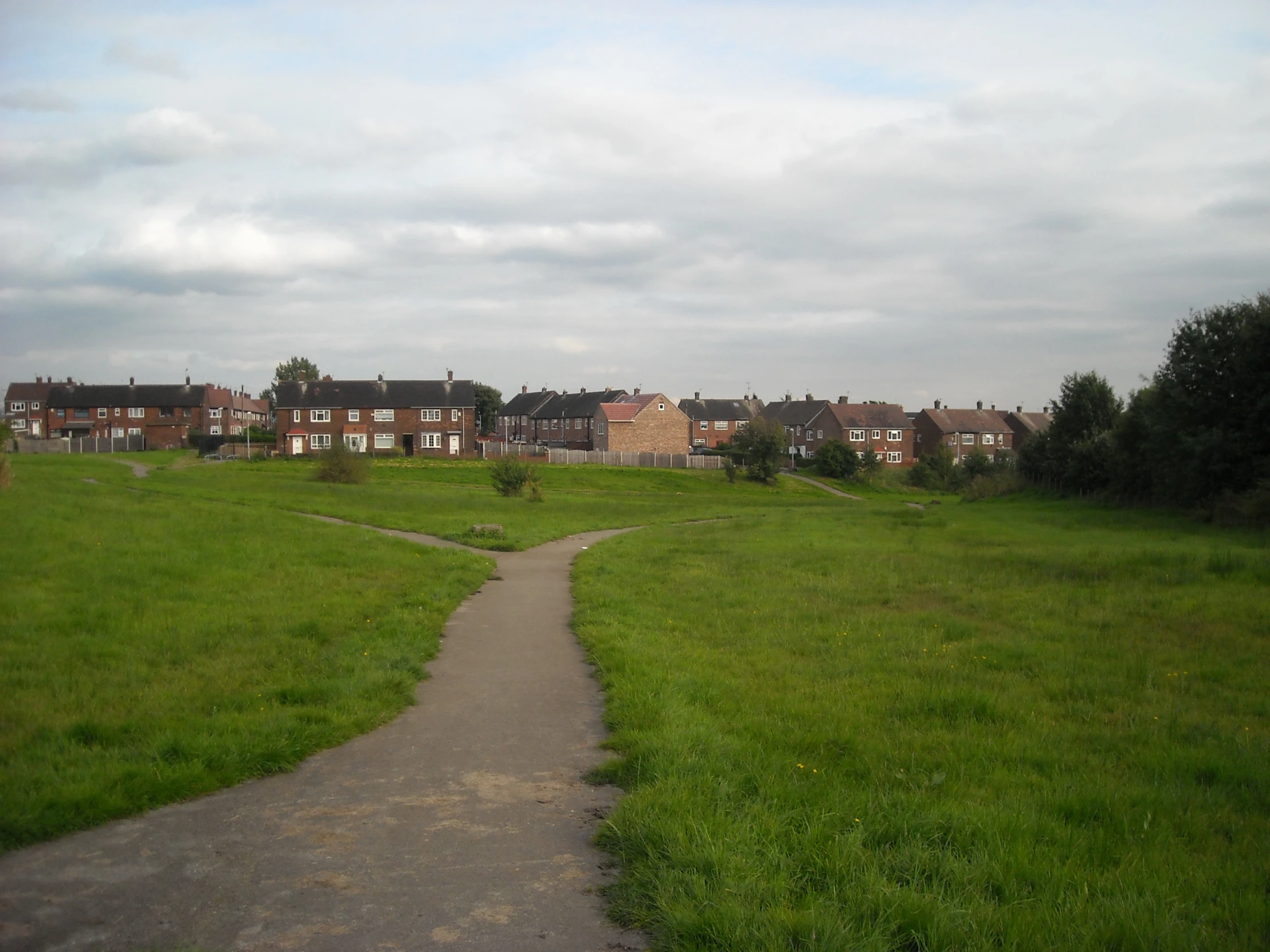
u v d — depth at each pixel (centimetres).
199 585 1575
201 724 828
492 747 827
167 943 474
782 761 771
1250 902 534
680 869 542
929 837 609
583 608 1539
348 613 1404
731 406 14688
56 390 11781
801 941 463
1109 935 486
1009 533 3381
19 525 1986
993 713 984
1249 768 805
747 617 1560
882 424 12388
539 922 502
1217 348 3959
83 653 1095
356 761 786
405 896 532
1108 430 5469
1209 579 1944
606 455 10238
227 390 13375
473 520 3388
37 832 602
